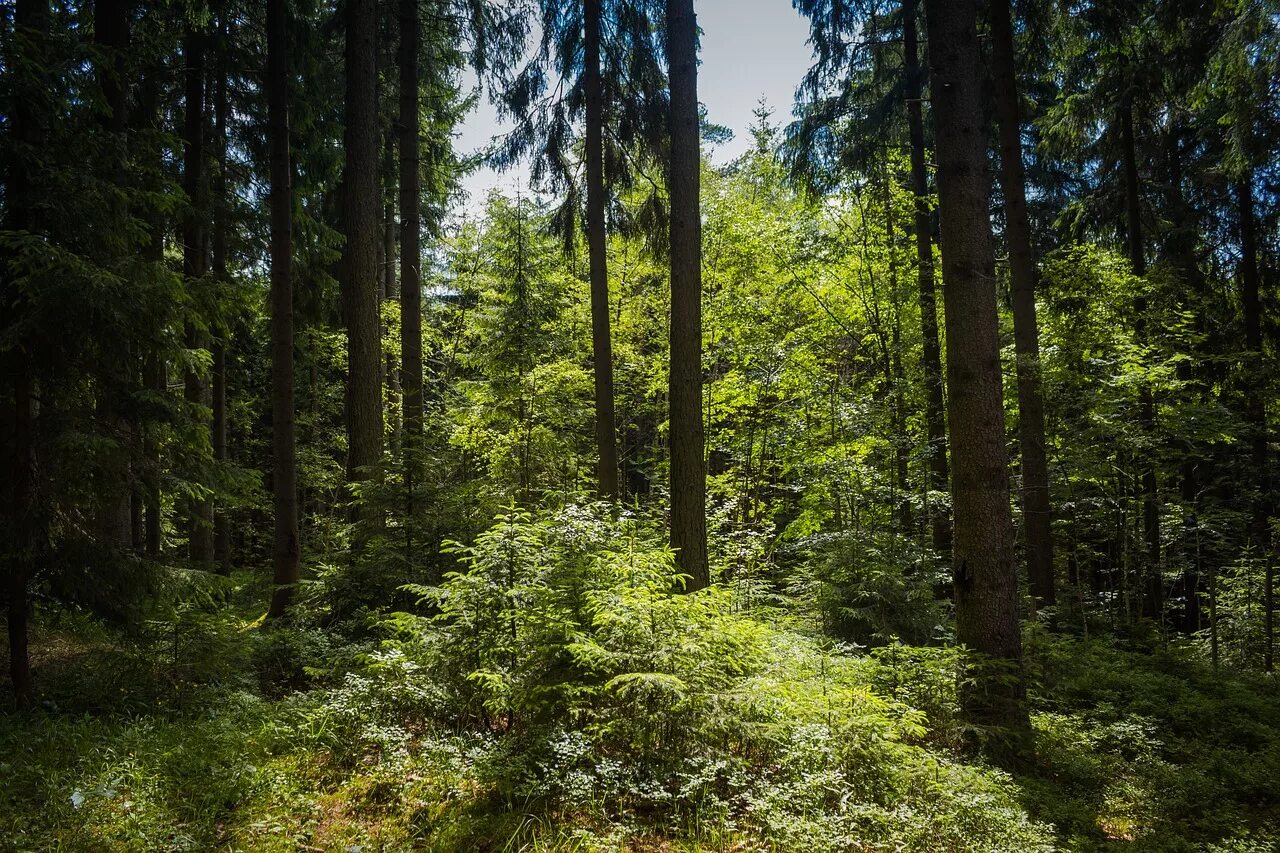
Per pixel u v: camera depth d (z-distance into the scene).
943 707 6.43
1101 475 11.43
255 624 8.66
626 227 12.23
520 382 14.13
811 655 7.30
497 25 12.23
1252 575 12.78
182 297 5.84
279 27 9.70
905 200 12.49
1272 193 13.88
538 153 12.01
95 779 4.32
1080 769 5.97
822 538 10.55
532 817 4.23
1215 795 5.75
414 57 11.40
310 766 4.94
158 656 5.97
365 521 8.22
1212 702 7.65
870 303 13.84
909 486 12.49
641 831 4.23
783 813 4.30
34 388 5.87
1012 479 13.14
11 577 5.37
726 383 14.38
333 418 22.17
